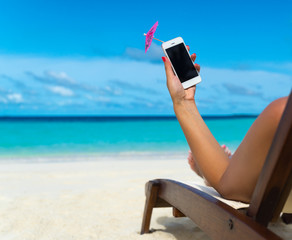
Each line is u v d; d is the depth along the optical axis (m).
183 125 1.70
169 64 1.83
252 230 1.22
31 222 3.26
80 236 2.84
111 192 4.75
